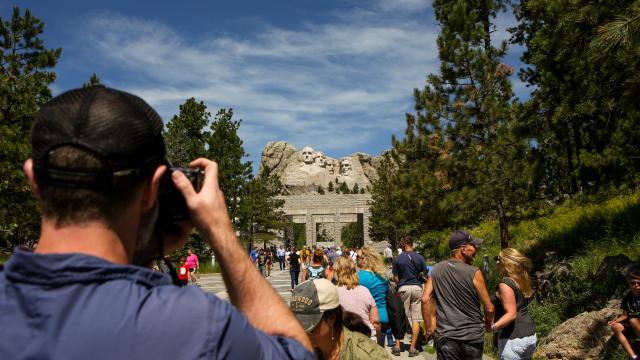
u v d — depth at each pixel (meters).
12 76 19.28
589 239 13.67
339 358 3.41
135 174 1.05
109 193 1.02
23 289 0.96
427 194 18.28
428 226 20.28
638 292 5.20
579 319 8.16
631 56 8.31
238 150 40.47
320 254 13.27
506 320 5.19
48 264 0.97
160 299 0.99
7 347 0.91
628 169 13.02
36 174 1.03
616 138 12.74
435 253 29.48
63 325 0.92
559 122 14.53
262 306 1.20
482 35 17.16
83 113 1.02
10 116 19.00
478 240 5.79
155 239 1.21
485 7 18.72
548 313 10.16
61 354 0.90
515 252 5.48
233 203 41.06
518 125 15.41
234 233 1.19
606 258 10.29
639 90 10.53
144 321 0.95
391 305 8.80
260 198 51.28
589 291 9.84
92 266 0.98
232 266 1.18
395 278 9.53
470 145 16.83
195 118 39.81
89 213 1.02
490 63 16.66
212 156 39.56
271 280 31.16
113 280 0.99
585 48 11.33
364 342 3.47
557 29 11.62
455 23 17.11
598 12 10.30
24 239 23.16
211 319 0.98
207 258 37.50
